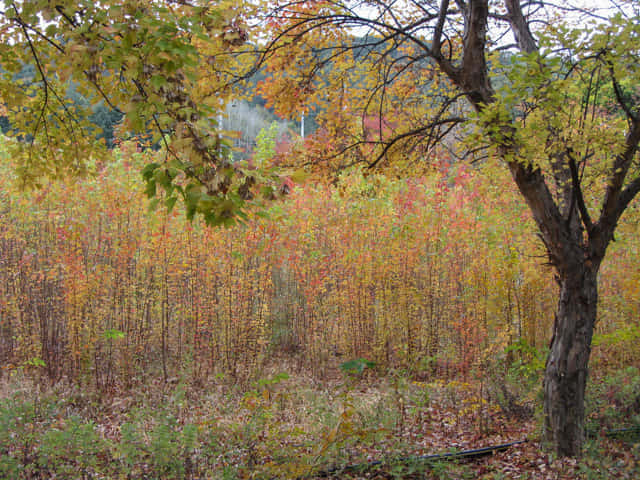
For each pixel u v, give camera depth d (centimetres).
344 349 1113
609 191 526
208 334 1052
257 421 561
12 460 467
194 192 257
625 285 901
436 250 1188
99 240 1055
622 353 924
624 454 538
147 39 242
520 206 916
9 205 1074
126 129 284
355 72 644
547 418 565
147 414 654
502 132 455
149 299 1047
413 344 1063
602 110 592
